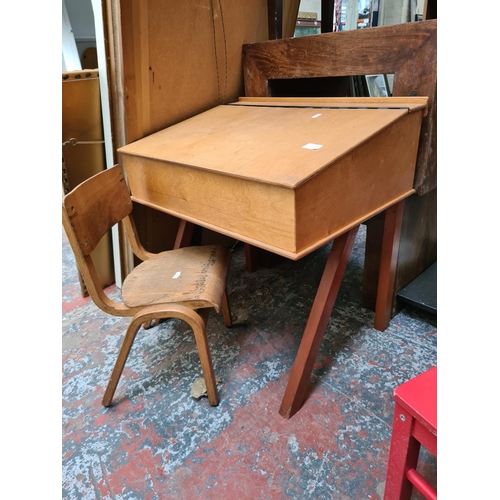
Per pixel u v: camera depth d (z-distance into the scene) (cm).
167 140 156
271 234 112
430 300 172
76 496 112
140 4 157
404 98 139
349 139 115
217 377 152
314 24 369
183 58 180
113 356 166
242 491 112
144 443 127
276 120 151
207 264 151
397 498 92
